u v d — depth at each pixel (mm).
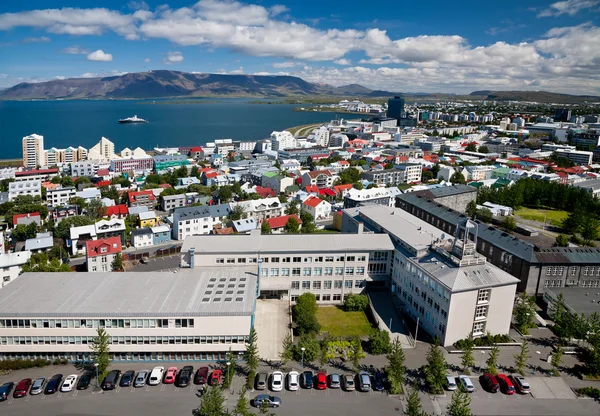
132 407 78688
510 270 135875
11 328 89312
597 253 133250
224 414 73750
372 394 84312
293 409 79250
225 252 119562
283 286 121438
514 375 89250
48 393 81312
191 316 90250
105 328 90000
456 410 74375
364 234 130500
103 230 166625
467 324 101250
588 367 92562
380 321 111500
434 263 109500
